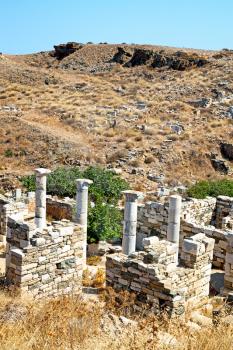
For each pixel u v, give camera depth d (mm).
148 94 86250
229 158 60875
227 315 13883
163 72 106000
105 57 129625
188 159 58438
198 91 85562
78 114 70062
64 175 42719
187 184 52375
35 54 150125
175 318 15477
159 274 17109
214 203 31000
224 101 78938
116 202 39531
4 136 60844
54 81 98062
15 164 55312
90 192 38625
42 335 11102
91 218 27328
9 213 28578
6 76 98750
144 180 51469
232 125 67812
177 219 25984
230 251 21406
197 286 19156
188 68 104875
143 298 17188
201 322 16266
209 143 61719
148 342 10445
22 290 17688
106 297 17656
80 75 108438
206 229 26047
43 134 60656
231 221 28422
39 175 27469
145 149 58188
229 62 101438
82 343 10945
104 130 64438
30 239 18094
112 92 87875
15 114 69562
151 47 125750
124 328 12438
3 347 10062
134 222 24891
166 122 68188
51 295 18656
